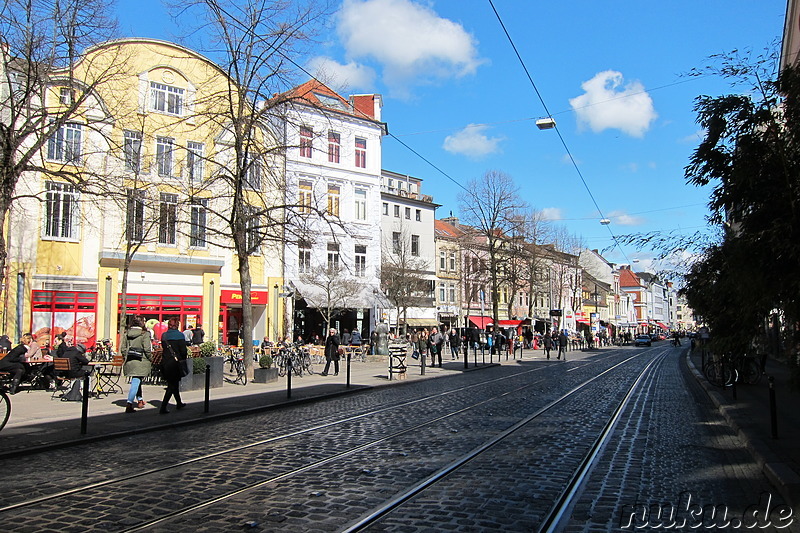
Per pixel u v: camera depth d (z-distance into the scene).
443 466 7.70
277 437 10.01
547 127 21.45
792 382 6.77
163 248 28.27
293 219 26.72
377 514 5.68
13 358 16.16
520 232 45.75
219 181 26.97
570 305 75.50
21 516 5.71
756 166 6.70
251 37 19.41
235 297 30.92
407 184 53.16
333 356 22.81
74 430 10.34
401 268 39.94
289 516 5.66
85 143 24.56
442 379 22.64
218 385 18.14
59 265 25.44
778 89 6.75
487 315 57.31
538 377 23.11
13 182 16.44
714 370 17.83
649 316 132.88
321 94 35.62
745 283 6.76
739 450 8.88
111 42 19.80
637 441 9.60
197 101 22.30
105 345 23.02
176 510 5.87
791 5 16.86
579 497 6.38
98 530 5.29
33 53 17.00
